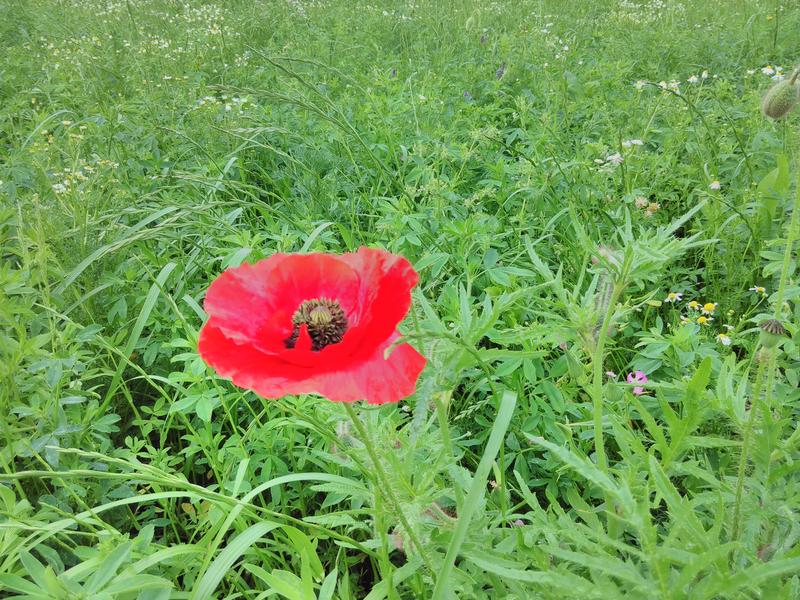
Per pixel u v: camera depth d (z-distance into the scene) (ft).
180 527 1.54
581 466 0.73
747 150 2.53
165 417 1.76
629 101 2.93
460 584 1.00
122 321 1.86
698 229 2.11
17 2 5.36
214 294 0.86
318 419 1.40
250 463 1.47
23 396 1.49
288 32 4.79
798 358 1.34
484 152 2.54
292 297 0.90
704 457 1.29
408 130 2.78
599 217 2.22
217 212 2.18
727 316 1.87
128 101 3.12
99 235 2.00
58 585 0.88
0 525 0.99
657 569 0.71
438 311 1.64
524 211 2.03
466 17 4.87
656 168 2.38
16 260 2.04
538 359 1.56
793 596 0.81
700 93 2.91
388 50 4.50
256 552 1.25
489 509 1.25
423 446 1.01
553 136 2.48
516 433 1.52
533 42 3.85
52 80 3.62
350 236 1.92
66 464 1.35
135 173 2.56
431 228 2.05
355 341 0.79
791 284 1.47
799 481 1.18
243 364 0.80
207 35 4.41
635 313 1.91
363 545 1.10
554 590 0.85
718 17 4.91
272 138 2.83
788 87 1.19
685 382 1.13
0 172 2.43
